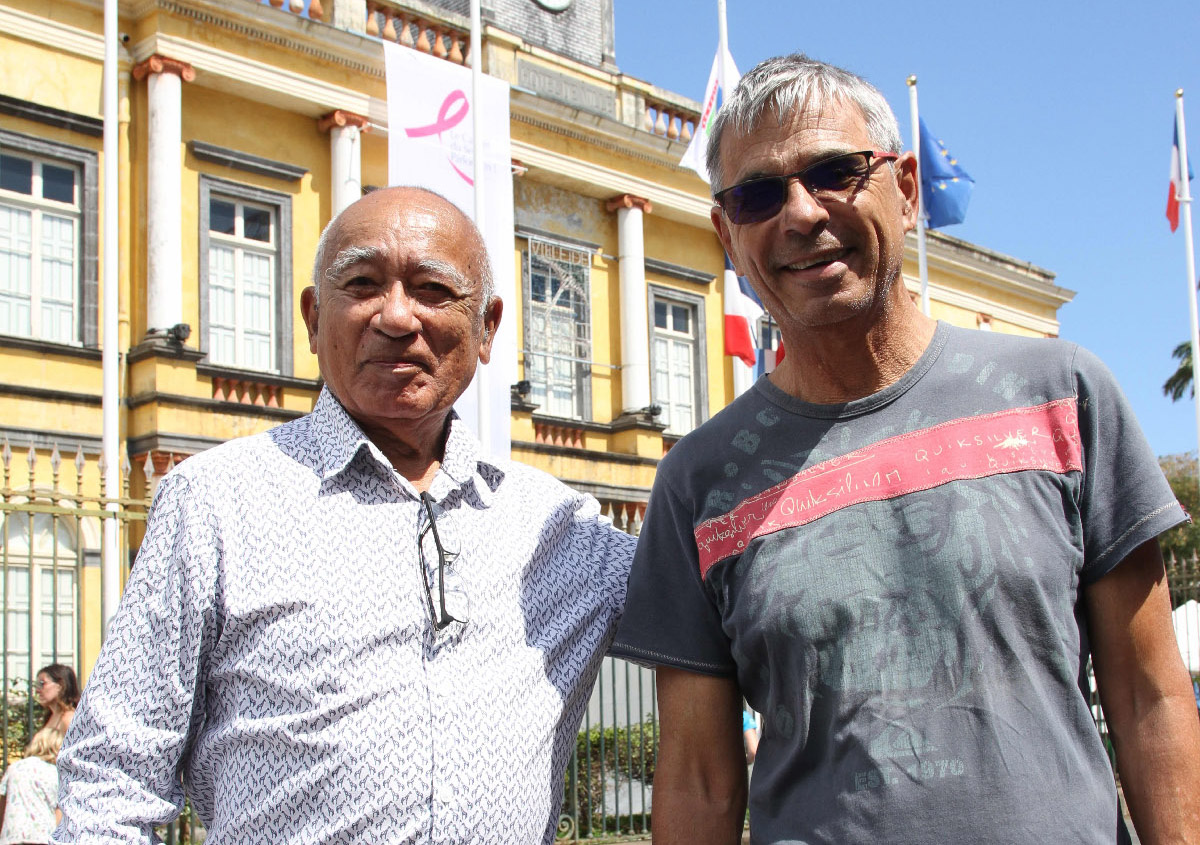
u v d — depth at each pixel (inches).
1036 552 90.0
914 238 898.1
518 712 98.7
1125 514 92.0
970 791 85.9
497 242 554.6
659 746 105.7
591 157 722.2
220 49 573.3
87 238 546.3
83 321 543.5
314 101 604.7
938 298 931.3
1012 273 984.3
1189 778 88.2
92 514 284.0
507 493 109.0
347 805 90.9
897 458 95.0
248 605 94.2
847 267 96.4
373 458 100.5
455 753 93.9
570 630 105.8
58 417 522.3
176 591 94.6
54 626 279.9
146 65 554.6
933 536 91.4
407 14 653.9
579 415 721.0
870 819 87.7
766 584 95.6
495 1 791.7
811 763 93.1
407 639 95.8
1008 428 94.0
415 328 101.1
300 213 610.5
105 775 91.7
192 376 547.2
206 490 97.3
